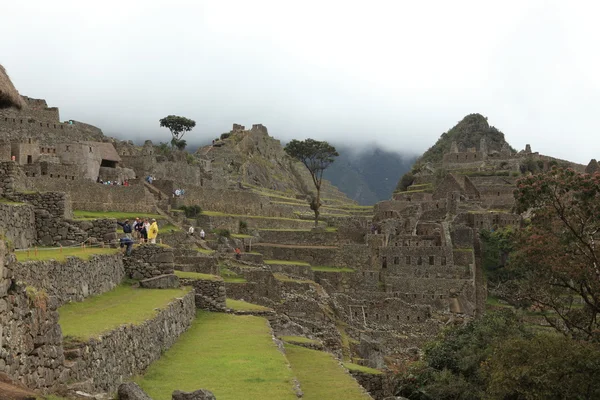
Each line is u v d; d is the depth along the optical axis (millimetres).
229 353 34781
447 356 57062
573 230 54062
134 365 28656
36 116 120125
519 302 97125
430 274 111125
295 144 151500
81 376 23047
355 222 144000
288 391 27484
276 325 52562
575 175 55656
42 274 29828
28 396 16719
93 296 37656
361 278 110000
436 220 138000
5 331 18469
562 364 44219
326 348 53969
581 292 58188
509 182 170125
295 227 130750
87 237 46156
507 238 118312
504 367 45812
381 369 60188
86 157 104438
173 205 108000
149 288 45156
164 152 161500
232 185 168125
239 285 70688
